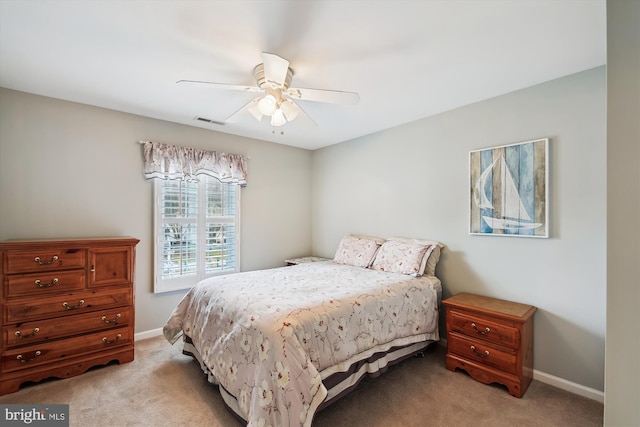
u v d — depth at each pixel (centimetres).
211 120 319
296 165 438
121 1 142
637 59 104
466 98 261
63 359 225
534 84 234
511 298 247
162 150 310
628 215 105
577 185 214
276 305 188
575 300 214
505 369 211
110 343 244
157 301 313
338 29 164
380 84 233
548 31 166
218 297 220
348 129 352
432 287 268
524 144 238
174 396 204
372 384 222
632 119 104
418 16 153
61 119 263
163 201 315
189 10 148
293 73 214
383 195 354
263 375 154
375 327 211
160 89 243
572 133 216
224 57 194
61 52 188
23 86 237
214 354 196
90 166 276
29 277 214
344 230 405
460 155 281
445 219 293
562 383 217
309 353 169
